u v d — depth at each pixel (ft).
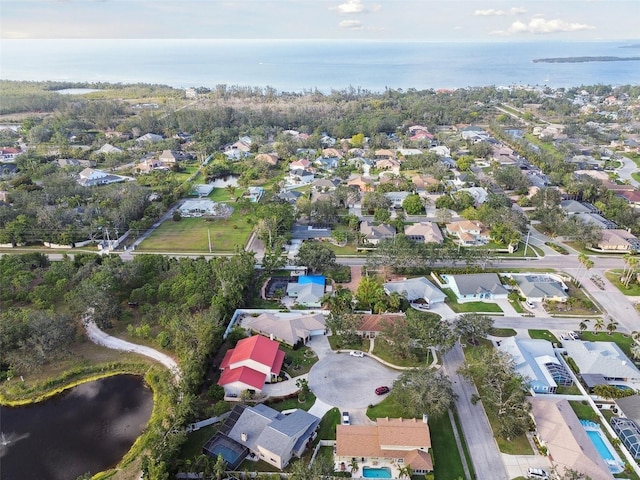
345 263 446.19
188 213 574.15
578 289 397.60
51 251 472.85
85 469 232.32
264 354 292.61
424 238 491.31
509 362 271.69
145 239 501.97
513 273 419.54
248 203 584.81
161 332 319.27
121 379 296.51
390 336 306.14
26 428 258.37
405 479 219.82
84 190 600.80
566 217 521.24
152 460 210.59
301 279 402.52
